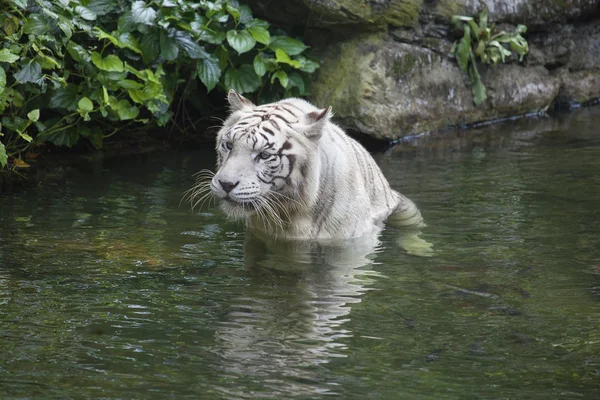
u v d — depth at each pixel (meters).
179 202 10.96
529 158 13.52
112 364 6.16
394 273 8.34
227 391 5.75
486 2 16.89
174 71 14.23
